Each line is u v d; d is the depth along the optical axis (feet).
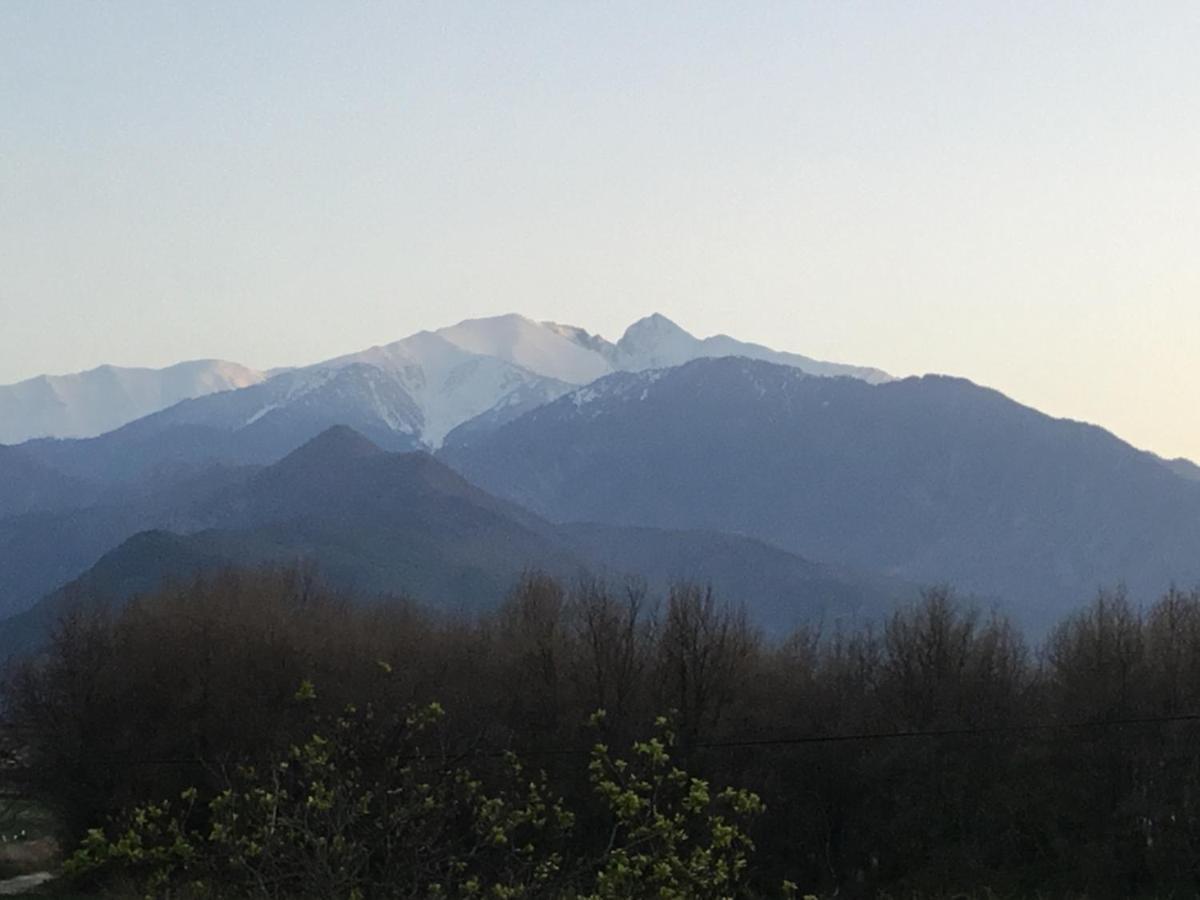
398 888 56.49
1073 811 167.63
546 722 168.86
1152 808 162.50
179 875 64.39
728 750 173.06
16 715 173.17
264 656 169.27
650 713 172.04
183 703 166.71
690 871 56.18
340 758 60.85
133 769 164.66
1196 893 157.38
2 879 165.99
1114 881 162.09
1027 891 162.20
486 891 59.98
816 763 173.58
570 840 94.22
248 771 60.08
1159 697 173.37
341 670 169.07
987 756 173.06
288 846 55.52
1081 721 173.17
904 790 171.42
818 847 172.24
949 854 167.94
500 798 63.52
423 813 58.70
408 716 67.62
